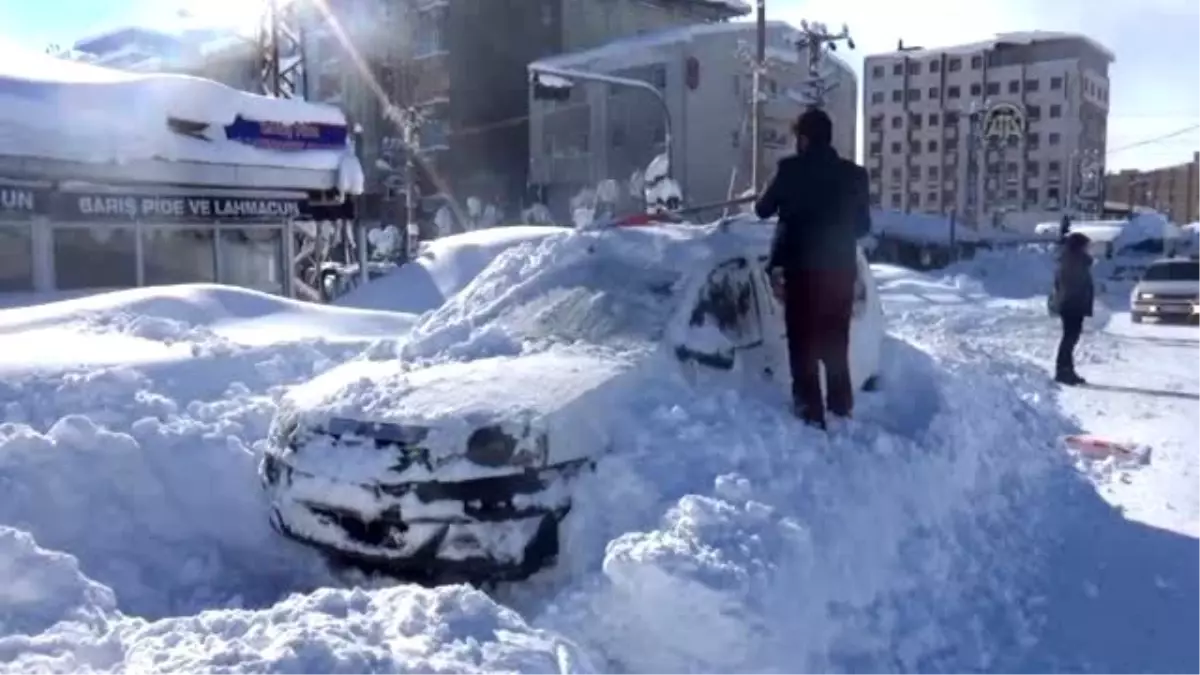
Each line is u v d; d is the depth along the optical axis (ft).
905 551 17.07
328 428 15.74
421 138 156.97
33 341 27.25
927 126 282.77
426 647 10.88
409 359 19.01
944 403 22.39
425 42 161.27
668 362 17.78
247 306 35.42
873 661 14.42
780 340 20.30
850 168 18.94
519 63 158.92
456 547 14.69
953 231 155.53
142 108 49.03
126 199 50.49
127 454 18.52
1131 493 23.94
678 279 19.31
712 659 12.71
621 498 15.06
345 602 12.21
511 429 14.83
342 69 165.58
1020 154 257.34
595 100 145.07
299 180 58.18
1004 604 16.98
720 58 139.33
